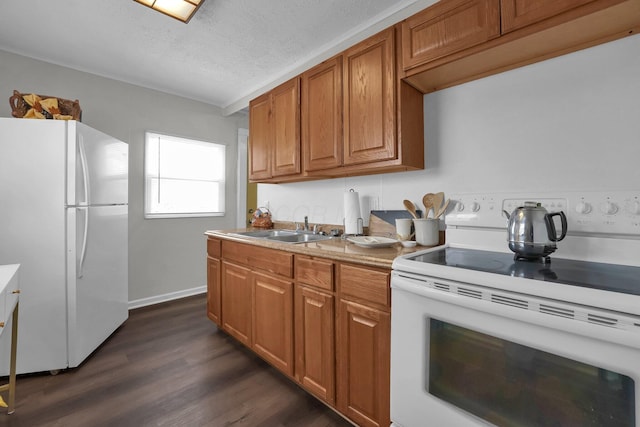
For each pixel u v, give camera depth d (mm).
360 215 1992
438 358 1046
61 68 2547
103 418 1445
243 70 2689
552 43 1233
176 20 1971
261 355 1884
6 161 1742
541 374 833
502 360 903
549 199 1232
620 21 1087
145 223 3055
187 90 3154
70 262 1859
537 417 840
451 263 1087
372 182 2045
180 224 3309
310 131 2000
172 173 3271
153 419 1444
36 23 2000
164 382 1751
